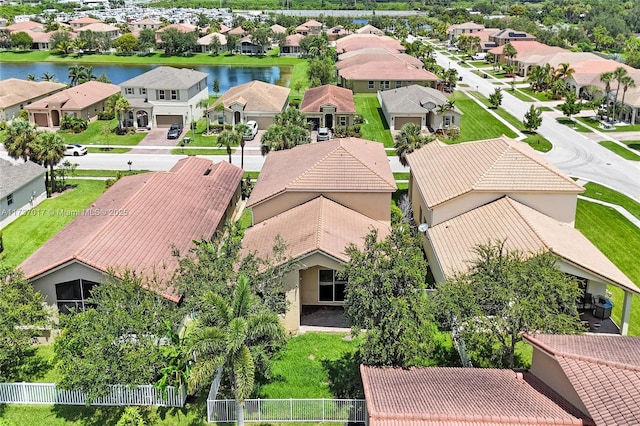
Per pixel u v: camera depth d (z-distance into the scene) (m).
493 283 27.56
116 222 37.44
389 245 27.69
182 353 25.64
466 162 43.88
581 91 105.31
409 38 198.75
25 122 58.06
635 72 107.25
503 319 27.12
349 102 88.25
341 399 26.67
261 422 26.44
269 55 169.62
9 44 177.38
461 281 28.56
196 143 78.12
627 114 88.56
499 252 30.30
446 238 38.47
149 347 26.48
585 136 80.75
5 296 29.19
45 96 98.81
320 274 36.00
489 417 20.83
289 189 41.47
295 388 28.86
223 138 64.44
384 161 47.47
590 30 194.38
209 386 28.88
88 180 63.22
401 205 52.28
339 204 41.72
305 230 36.53
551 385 23.55
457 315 26.95
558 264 33.34
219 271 27.55
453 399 22.33
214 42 169.88
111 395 27.62
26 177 53.88
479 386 23.67
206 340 22.89
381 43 146.62
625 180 63.09
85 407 27.75
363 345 27.00
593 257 35.59
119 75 141.75
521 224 36.59
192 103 87.44
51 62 162.62
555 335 24.92
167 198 43.53
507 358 30.45
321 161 43.00
